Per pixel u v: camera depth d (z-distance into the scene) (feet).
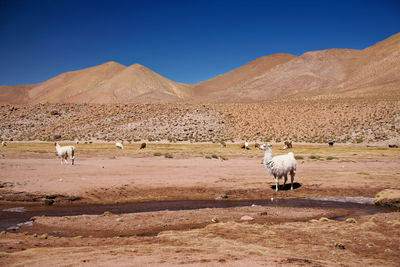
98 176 60.23
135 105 284.82
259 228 29.73
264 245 23.95
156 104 288.10
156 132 219.61
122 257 19.33
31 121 254.47
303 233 27.84
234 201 46.93
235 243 24.06
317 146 166.40
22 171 61.46
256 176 65.46
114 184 53.98
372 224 30.76
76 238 26.50
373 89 427.33
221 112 261.85
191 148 153.07
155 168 73.67
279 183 58.23
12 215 37.37
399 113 200.54
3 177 54.75
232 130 226.79
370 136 181.37
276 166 51.39
